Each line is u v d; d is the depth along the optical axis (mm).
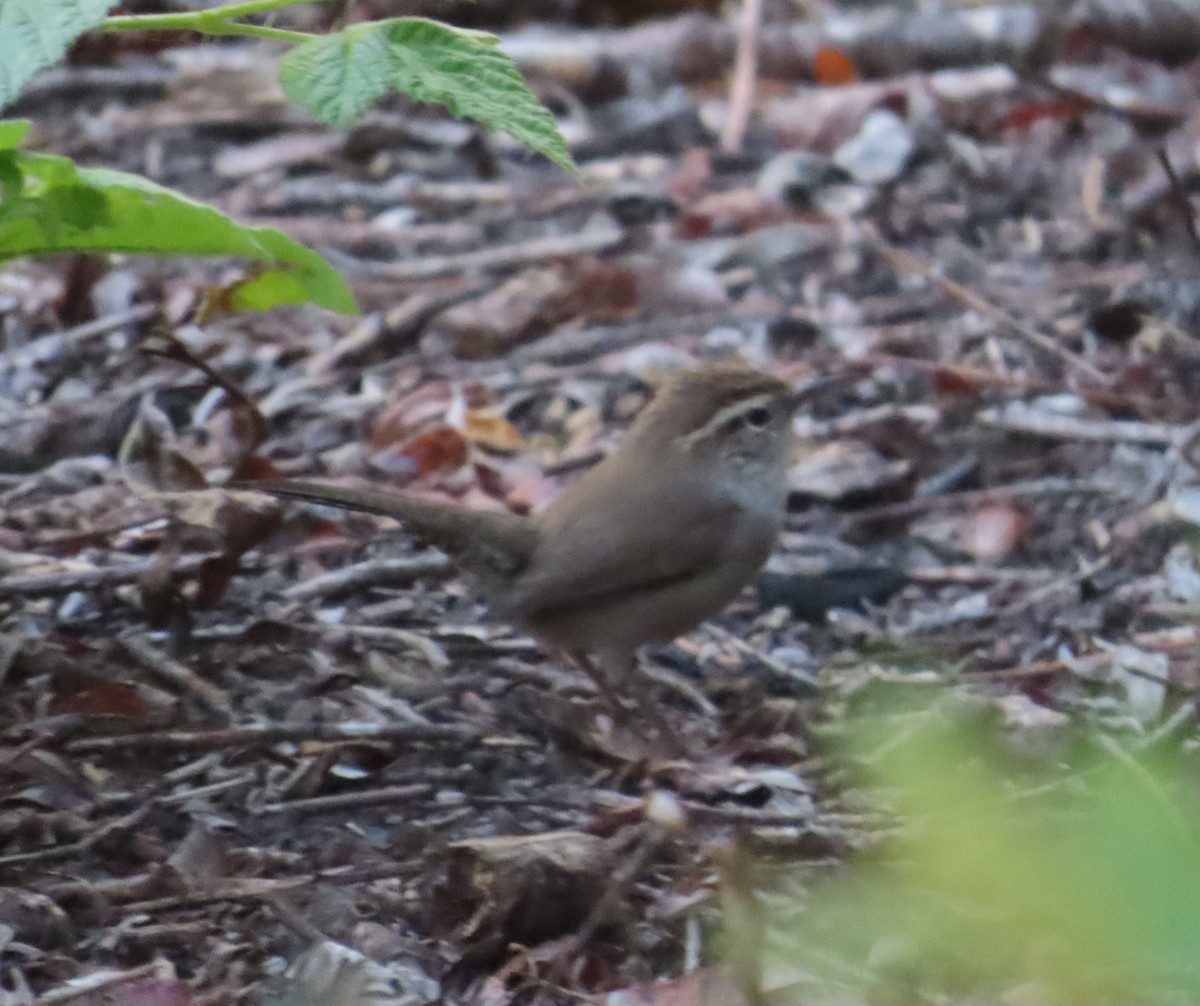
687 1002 7047
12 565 10641
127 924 7723
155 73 18656
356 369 14070
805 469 12719
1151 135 17484
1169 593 11234
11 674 9531
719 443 9828
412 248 15914
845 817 8539
